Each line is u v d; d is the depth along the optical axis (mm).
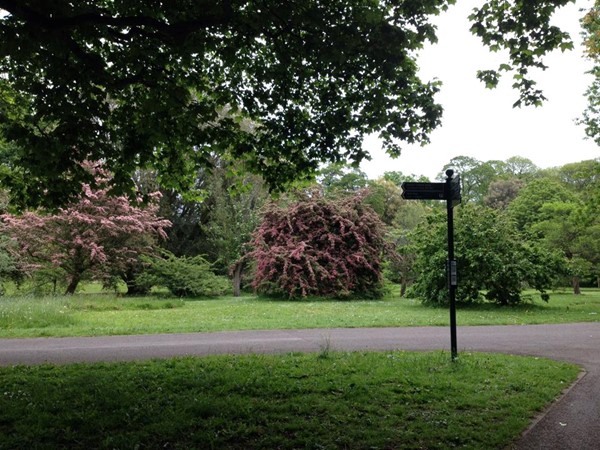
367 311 16969
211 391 5719
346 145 8148
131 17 5812
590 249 25500
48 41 5613
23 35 5578
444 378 6449
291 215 24188
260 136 8594
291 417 4867
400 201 41062
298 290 23750
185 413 4898
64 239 21344
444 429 4598
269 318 14703
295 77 7637
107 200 21531
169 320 14164
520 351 9125
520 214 42375
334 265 23609
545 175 57031
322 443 4211
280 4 5805
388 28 6023
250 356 7926
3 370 6922
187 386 5957
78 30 6262
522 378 6559
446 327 12930
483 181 60781
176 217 31969
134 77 7176
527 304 19188
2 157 15016
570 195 42406
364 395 5621
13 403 5188
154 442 4254
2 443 4098
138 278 25250
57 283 23562
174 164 9195
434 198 7492
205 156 9062
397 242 28453
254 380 6184
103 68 6785
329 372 6691
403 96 7320
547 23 6504
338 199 25781
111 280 23297
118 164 8281
